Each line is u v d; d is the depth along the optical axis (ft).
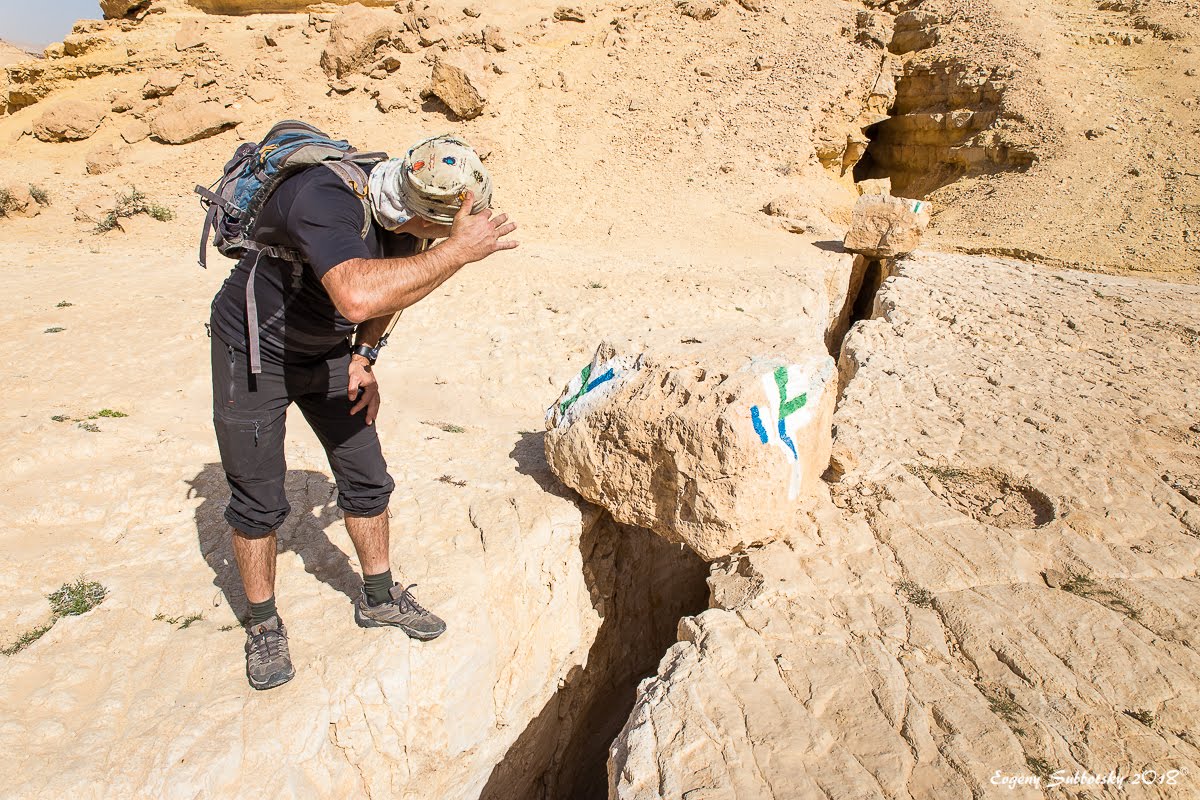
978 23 77.05
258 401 8.76
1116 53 75.77
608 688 15.38
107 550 12.49
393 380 22.34
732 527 11.57
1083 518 13.39
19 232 52.54
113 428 17.07
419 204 7.74
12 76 79.20
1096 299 32.22
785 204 57.93
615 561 15.23
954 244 59.11
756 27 79.36
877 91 74.13
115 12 84.94
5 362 21.89
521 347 25.20
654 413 11.91
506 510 13.38
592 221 57.41
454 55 71.92
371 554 10.18
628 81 75.51
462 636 10.82
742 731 8.96
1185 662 10.03
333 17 79.00
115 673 9.83
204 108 70.33
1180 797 8.11
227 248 8.23
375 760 9.78
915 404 18.83
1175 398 19.69
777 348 12.89
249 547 9.34
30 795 8.00
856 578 11.75
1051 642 10.39
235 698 9.35
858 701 9.40
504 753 12.00
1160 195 59.67
